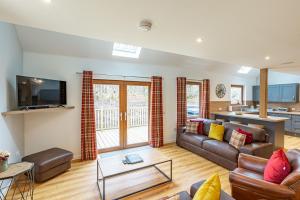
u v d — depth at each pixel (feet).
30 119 10.84
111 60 13.28
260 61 12.28
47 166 8.75
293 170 6.06
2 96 7.43
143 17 5.63
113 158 9.22
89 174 9.85
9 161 8.14
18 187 8.13
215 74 19.61
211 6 4.92
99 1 4.66
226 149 10.55
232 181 6.29
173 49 9.32
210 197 3.75
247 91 23.43
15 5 4.81
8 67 8.16
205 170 10.35
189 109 18.24
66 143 11.95
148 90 15.47
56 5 4.83
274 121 13.84
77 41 11.05
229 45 8.53
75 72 12.07
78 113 12.26
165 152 13.58
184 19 5.75
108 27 6.42
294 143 16.33
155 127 14.85
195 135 13.75
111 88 13.93
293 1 4.62
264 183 5.63
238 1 4.65
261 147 10.03
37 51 10.86
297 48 9.02
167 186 8.59
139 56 13.67
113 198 7.58
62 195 7.79
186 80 16.92
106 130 14.73
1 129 7.28
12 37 8.67
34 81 9.26
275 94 21.79
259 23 6.03
